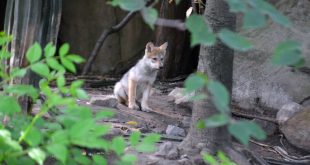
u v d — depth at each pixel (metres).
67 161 4.55
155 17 3.71
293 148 13.61
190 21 3.50
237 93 16.69
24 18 9.60
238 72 16.75
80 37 24.83
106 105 15.38
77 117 4.39
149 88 15.52
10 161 4.31
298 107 14.68
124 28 24.55
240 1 3.33
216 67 10.01
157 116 14.59
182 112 15.45
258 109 16.28
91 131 4.24
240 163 9.96
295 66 3.61
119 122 13.91
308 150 13.29
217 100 3.29
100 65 24.48
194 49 22.86
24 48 9.46
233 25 9.87
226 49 10.04
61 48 4.48
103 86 19.92
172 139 12.33
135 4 3.70
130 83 15.44
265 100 16.25
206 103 10.23
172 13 21.33
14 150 4.33
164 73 22.20
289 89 16.02
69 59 4.44
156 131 13.33
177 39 22.08
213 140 10.34
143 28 24.48
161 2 23.09
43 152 4.07
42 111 4.46
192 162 9.95
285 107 14.76
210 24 9.66
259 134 3.34
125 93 15.89
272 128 14.37
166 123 14.13
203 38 3.41
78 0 24.73
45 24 9.85
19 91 4.76
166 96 17.22
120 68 24.33
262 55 16.50
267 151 13.13
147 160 9.69
